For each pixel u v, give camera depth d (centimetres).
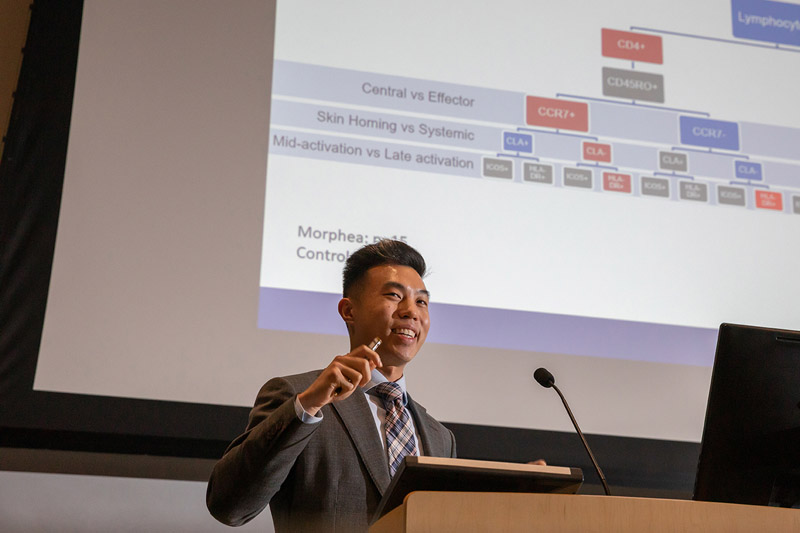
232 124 254
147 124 249
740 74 294
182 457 235
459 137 265
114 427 227
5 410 222
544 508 113
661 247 268
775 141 289
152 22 257
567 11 286
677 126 282
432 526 110
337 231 250
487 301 253
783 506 142
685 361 260
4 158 239
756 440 140
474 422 243
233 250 244
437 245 254
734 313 267
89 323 231
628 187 271
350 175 255
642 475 252
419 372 244
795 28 305
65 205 238
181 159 248
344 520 149
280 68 261
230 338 238
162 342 235
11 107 257
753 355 139
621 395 254
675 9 296
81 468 241
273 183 251
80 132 245
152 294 237
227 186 248
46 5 253
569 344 254
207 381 235
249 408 235
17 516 237
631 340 259
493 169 264
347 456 154
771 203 281
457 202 259
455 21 277
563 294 258
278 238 247
